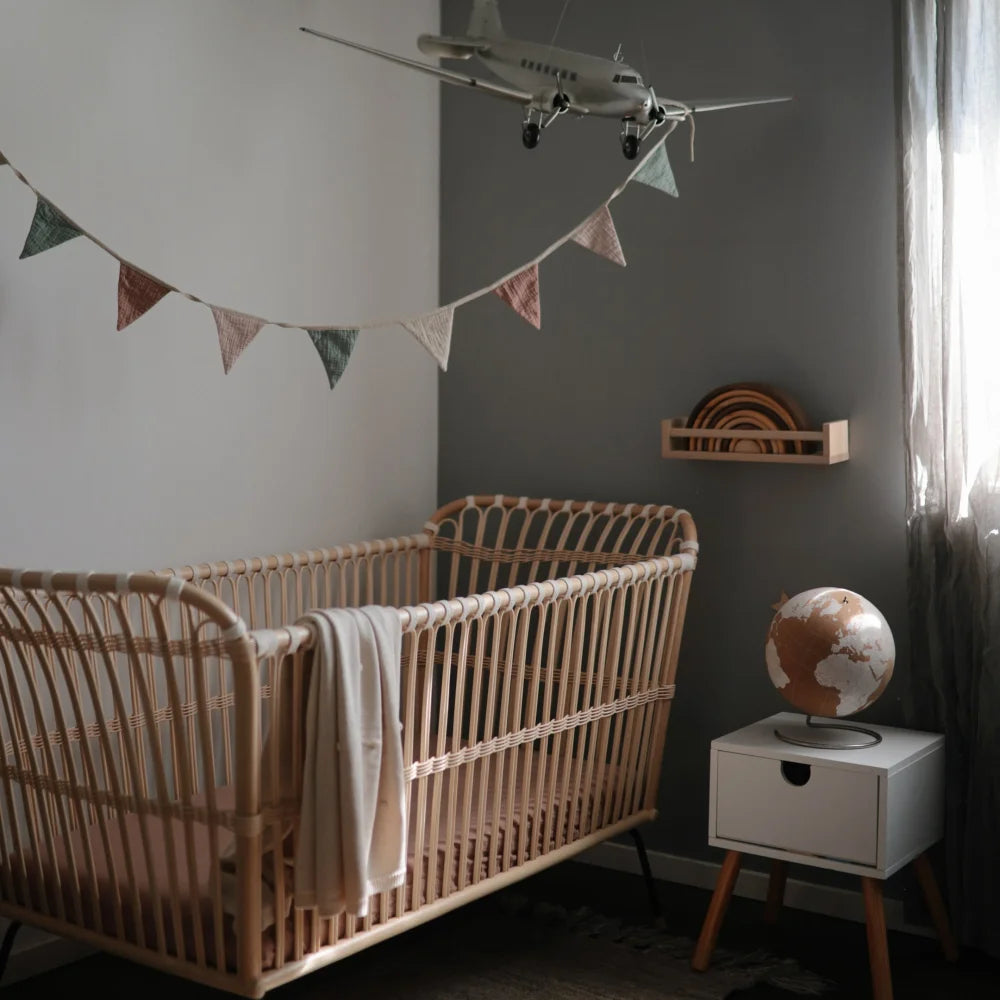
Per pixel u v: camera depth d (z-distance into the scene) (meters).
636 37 3.21
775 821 2.64
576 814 2.77
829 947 2.85
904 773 2.57
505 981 2.67
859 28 2.91
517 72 2.54
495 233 3.46
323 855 2.09
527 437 3.44
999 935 2.71
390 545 3.19
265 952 2.11
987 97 2.66
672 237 3.19
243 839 2.03
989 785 2.70
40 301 2.57
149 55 2.75
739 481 3.12
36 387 2.57
